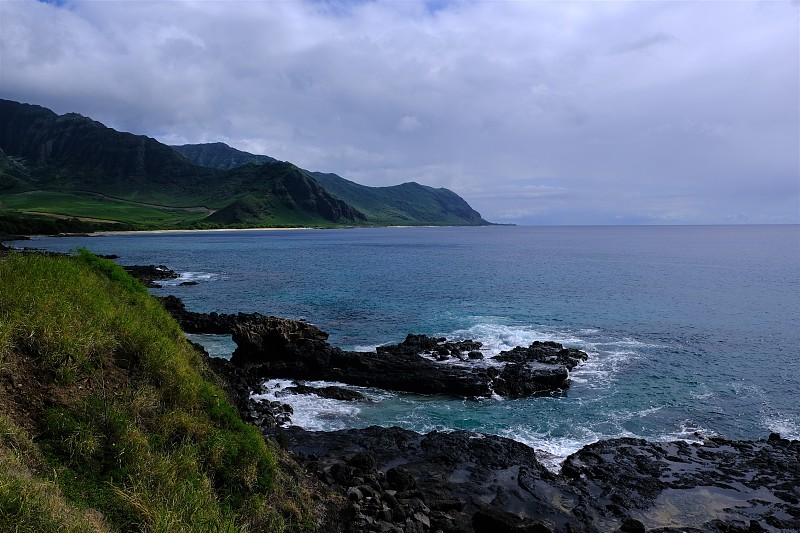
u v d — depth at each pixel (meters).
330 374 30.80
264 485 12.45
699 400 27.62
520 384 28.69
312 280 75.19
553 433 23.55
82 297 15.27
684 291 64.50
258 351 32.81
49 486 8.66
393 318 47.81
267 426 22.83
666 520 15.93
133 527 9.20
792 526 15.68
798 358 35.28
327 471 17.08
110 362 13.49
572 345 38.41
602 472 18.84
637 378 31.06
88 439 10.40
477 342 37.38
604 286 68.88
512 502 16.61
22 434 9.54
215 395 15.02
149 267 81.31
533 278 77.69
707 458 20.45
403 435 21.94
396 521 14.27
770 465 19.75
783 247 162.38
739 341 39.88
